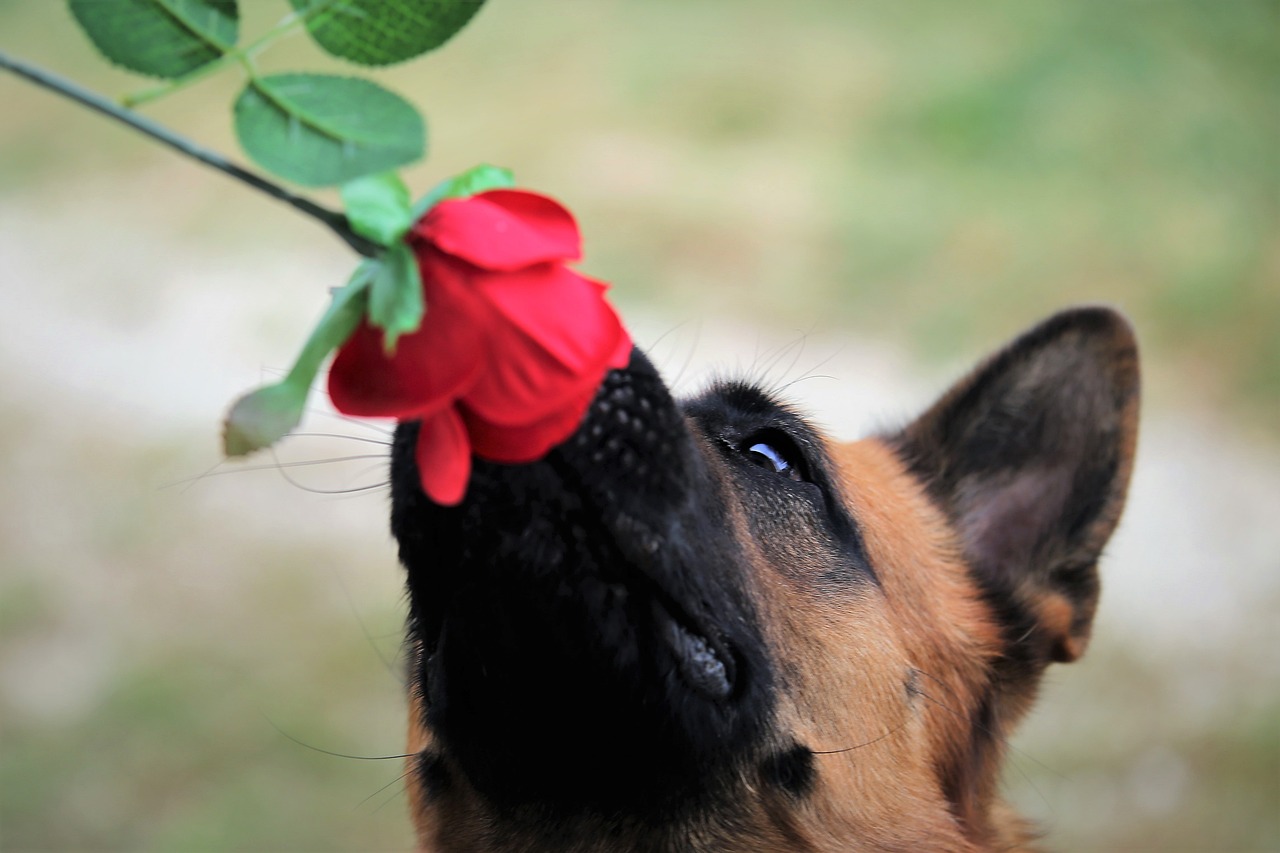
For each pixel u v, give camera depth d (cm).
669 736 290
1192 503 961
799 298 1194
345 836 687
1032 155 1454
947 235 1287
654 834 310
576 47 1839
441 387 157
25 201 1579
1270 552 909
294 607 864
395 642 807
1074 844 676
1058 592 413
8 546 945
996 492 420
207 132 1703
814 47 1777
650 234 1306
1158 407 1060
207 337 1245
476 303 158
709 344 1117
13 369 1209
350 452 1024
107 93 1823
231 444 149
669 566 260
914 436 434
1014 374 423
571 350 160
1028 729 759
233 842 678
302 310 1287
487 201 165
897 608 361
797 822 322
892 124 1541
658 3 1980
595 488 242
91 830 689
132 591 891
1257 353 1118
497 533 243
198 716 768
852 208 1339
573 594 254
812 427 362
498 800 306
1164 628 846
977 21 1823
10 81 1911
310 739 745
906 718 350
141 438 1088
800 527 337
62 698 790
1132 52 1659
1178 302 1177
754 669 307
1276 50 1712
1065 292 1196
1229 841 675
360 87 150
